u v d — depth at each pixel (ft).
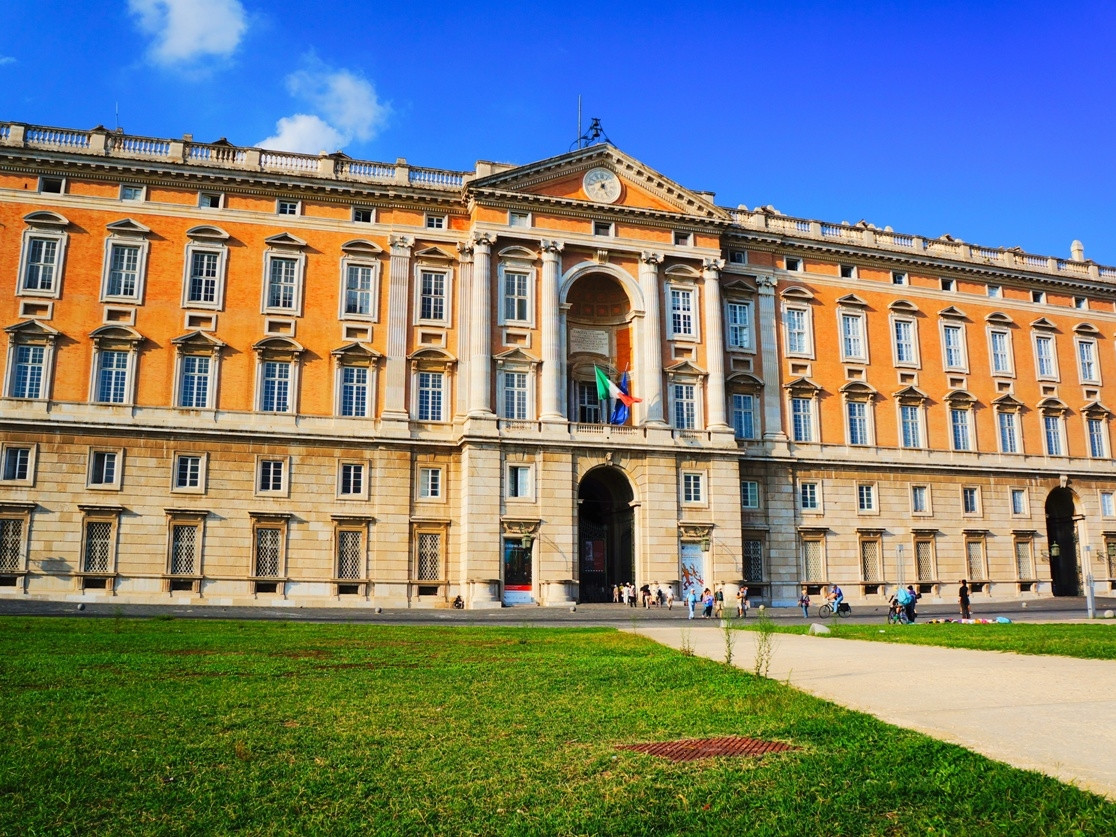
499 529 186.19
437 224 202.69
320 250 194.49
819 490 221.46
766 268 227.61
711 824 35.27
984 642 90.48
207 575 176.55
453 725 51.49
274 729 49.98
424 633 113.70
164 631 107.96
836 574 218.59
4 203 179.93
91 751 44.42
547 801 37.73
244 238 190.80
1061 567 251.39
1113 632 103.55
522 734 49.32
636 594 194.08
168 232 187.11
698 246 215.92
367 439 187.42
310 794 38.27
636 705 57.93
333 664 78.59
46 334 176.45
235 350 185.88
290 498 183.21
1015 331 249.96
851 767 41.42
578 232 207.00
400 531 187.01
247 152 194.29
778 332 225.76
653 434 200.64
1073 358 254.88
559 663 79.41
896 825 34.96
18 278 177.68
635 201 214.07
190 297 185.68
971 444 237.66
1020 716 50.62
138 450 176.96
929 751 43.21
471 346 195.52
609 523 219.41
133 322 181.78
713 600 178.09
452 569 188.65
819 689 62.08
